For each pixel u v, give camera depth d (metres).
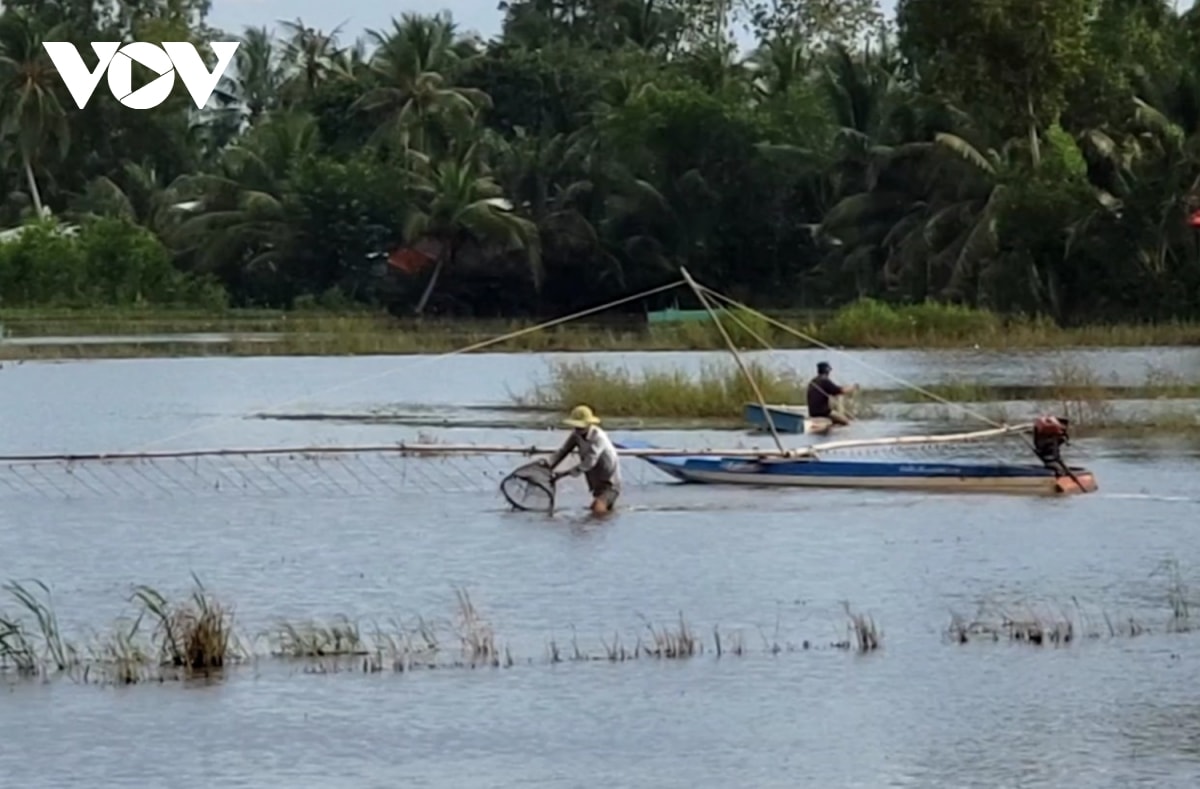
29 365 143.38
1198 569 52.81
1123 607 47.44
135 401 111.62
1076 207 169.38
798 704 38.69
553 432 90.31
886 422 94.88
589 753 35.50
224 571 54.06
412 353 152.25
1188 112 180.25
